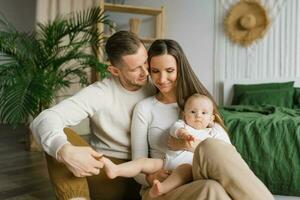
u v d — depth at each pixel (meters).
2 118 3.13
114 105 1.51
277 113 3.19
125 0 5.24
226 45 4.64
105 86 1.52
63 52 3.89
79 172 1.17
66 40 4.14
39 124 1.27
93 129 1.61
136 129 1.47
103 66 3.71
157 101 1.49
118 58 1.40
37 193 2.47
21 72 3.39
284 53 4.35
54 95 3.76
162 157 1.45
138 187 1.65
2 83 3.29
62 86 3.78
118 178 1.57
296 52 4.30
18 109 3.05
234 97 4.39
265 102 3.98
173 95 1.48
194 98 1.44
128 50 1.38
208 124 1.46
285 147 2.38
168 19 4.99
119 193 1.61
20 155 3.54
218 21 4.67
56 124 1.26
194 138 1.37
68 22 3.94
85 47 4.09
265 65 4.45
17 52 3.58
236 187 1.03
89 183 1.54
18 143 4.10
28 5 5.68
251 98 4.08
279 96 3.99
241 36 4.51
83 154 1.17
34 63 3.60
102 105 1.49
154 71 1.41
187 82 1.45
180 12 4.90
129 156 1.56
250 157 2.44
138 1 5.17
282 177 2.35
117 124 1.53
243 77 4.57
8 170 3.02
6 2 5.62
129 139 1.54
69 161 1.16
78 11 4.45
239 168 1.05
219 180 1.05
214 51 4.71
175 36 4.96
